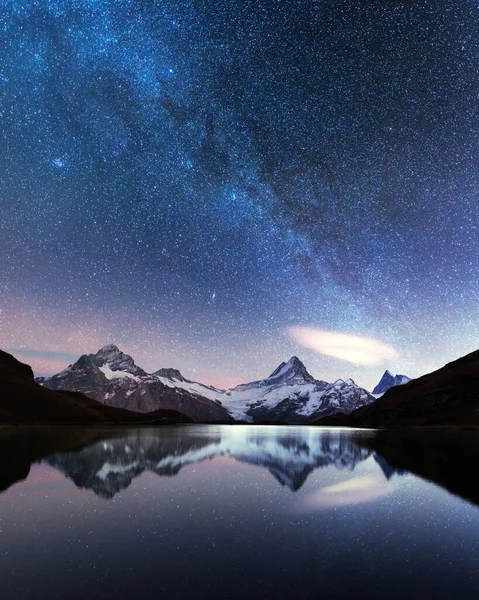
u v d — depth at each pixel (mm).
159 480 15000
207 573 6379
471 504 11297
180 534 8398
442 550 7535
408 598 5555
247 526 9031
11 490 12789
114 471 17062
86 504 10961
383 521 9531
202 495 12289
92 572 6395
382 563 6887
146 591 5715
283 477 16094
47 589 5758
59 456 22125
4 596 5527
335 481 15133
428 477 16094
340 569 6598
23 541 7906
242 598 5512
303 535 8398
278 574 6363
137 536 8242
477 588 5898
